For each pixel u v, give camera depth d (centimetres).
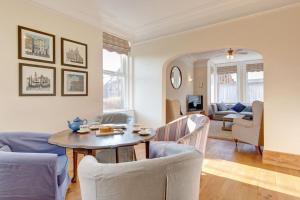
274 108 312
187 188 100
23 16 285
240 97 857
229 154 351
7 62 269
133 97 501
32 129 295
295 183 239
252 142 358
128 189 86
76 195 204
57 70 328
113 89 462
